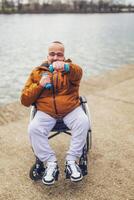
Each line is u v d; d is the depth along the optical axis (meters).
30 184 3.58
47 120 3.47
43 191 3.45
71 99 3.53
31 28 51.78
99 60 16.80
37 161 3.56
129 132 4.94
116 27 54.88
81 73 3.60
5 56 19.36
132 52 20.64
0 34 39.69
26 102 3.51
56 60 3.64
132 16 124.81
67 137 4.75
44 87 3.46
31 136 3.42
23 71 13.74
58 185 3.55
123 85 7.76
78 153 3.46
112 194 3.38
